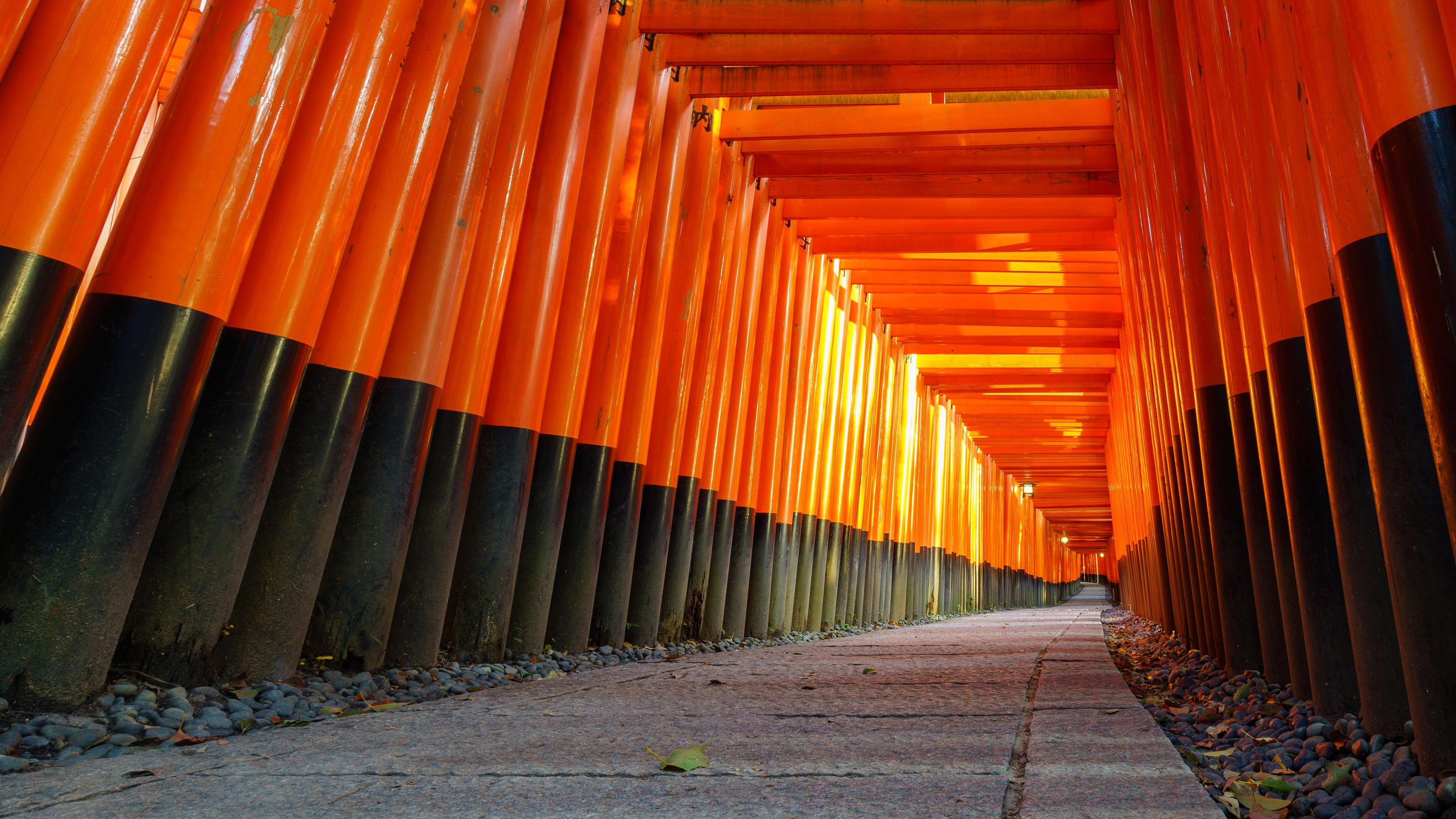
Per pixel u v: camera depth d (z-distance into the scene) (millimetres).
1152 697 6246
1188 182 6844
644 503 10406
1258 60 4531
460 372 6660
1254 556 5453
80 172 3723
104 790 2482
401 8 5457
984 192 14195
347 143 5121
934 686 5336
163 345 4066
